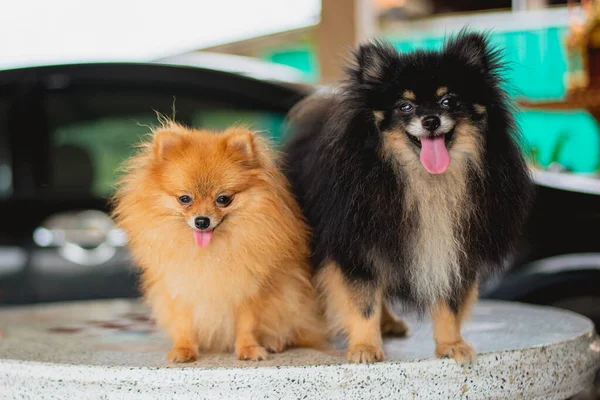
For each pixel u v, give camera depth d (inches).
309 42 142.5
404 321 64.9
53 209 78.1
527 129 119.0
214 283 56.5
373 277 56.4
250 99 79.3
